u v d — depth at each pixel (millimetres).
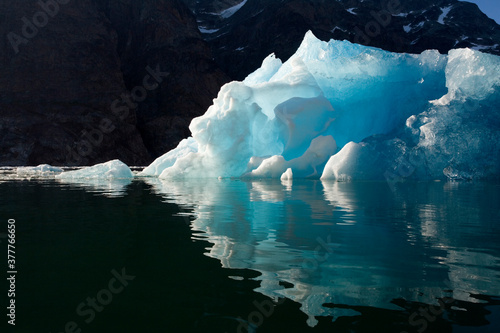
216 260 2135
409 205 4379
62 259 2168
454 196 5332
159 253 2295
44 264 2066
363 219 3447
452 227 3045
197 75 41000
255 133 10531
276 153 10812
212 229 3037
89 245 2510
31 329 1280
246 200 4980
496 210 3971
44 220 3547
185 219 3531
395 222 3281
